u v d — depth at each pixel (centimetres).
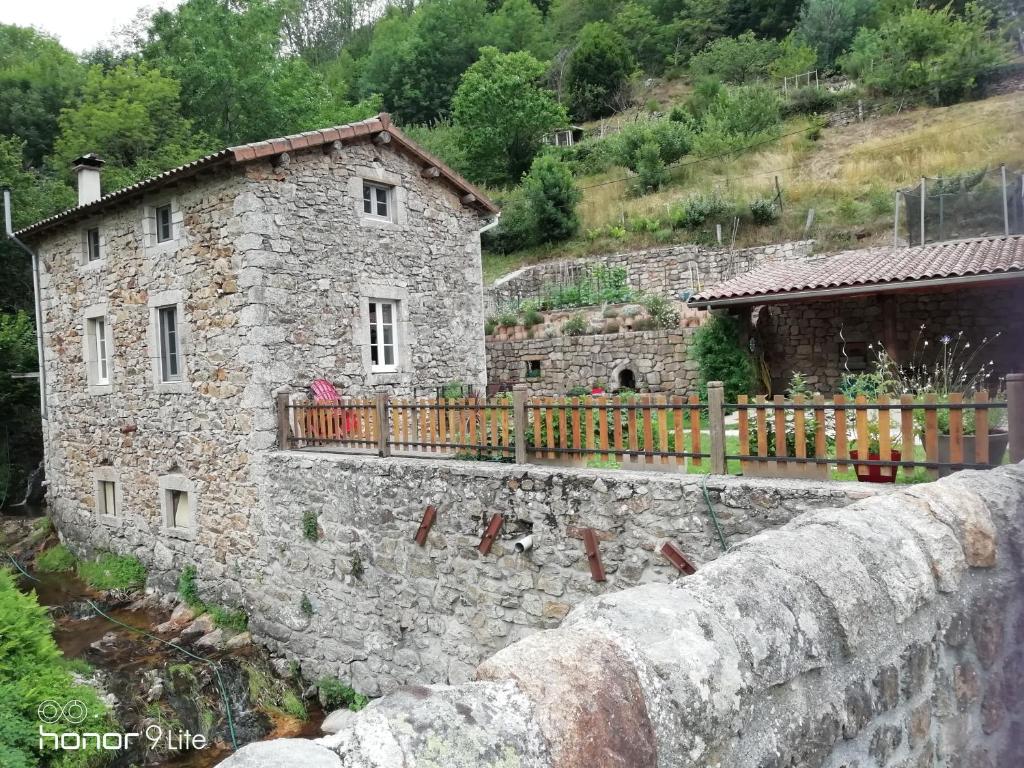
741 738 157
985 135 2189
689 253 1903
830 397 1255
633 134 2869
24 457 1648
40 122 2391
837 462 449
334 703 766
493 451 649
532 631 586
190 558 1014
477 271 1224
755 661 162
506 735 117
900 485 426
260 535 892
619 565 527
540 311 1708
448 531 652
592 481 540
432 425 696
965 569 240
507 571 604
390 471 707
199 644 881
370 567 735
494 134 3092
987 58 2569
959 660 237
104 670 810
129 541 1136
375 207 1083
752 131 2802
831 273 1173
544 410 601
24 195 1764
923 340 1189
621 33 4178
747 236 2048
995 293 1131
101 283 1148
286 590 852
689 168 2652
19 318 1655
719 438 495
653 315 1452
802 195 2194
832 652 185
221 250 940
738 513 463
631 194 2614
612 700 131
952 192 1500
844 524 227
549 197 2452
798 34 3541
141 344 1079
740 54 3528
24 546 1325
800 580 189
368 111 2975
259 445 894
